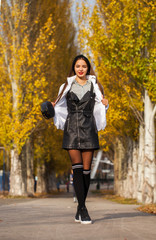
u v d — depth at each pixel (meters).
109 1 15.88
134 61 15.34
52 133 30.55
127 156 25.80
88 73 5.24
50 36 25.83
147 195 15.95
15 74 20.86
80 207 4.77
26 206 10.32
